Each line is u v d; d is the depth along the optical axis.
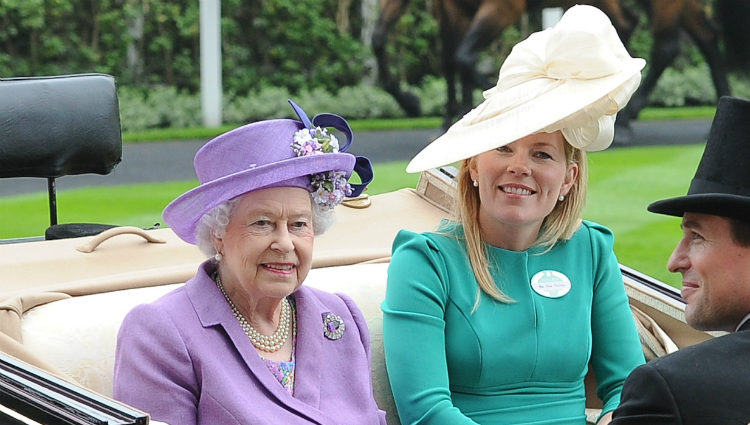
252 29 36.00
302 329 6.20
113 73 34.59
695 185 5.26
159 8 34.66
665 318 8.07
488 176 6.90
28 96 9.59
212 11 32.62
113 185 23.02
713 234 5.04
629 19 27.77
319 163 5.92
